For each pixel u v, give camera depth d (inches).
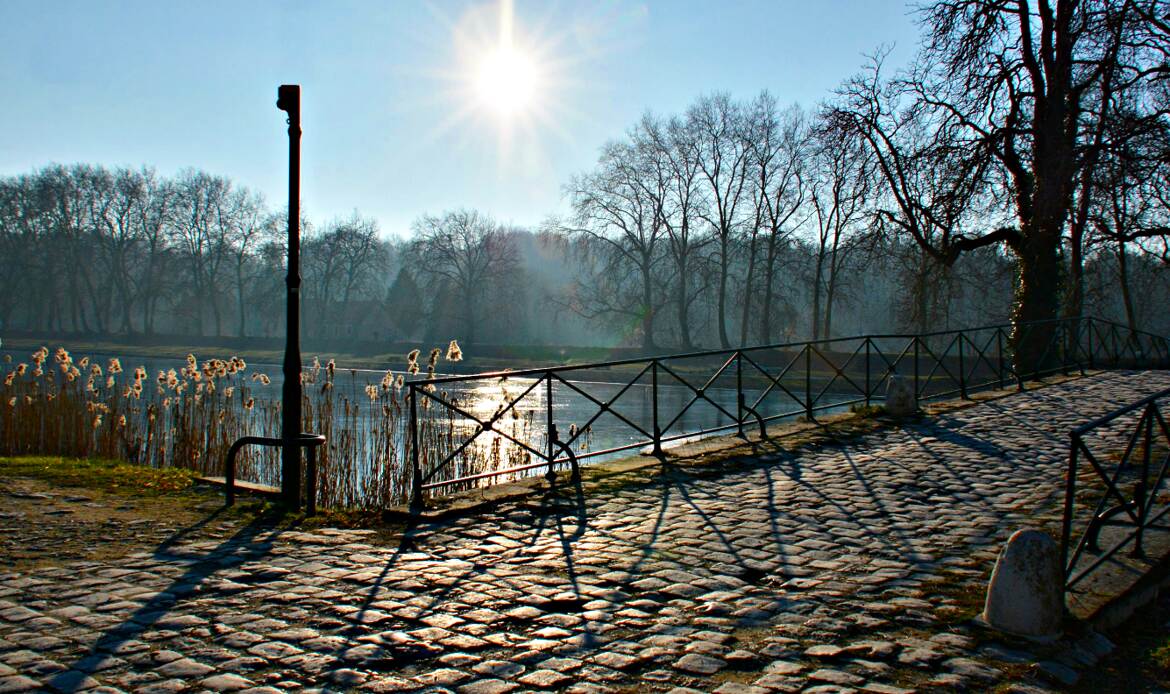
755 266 2090.3
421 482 299.1
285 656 166.6
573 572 223.9
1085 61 805.2
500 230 2620.6
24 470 381.4
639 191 2033.7
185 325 3102.9
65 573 220.2
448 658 166.4
